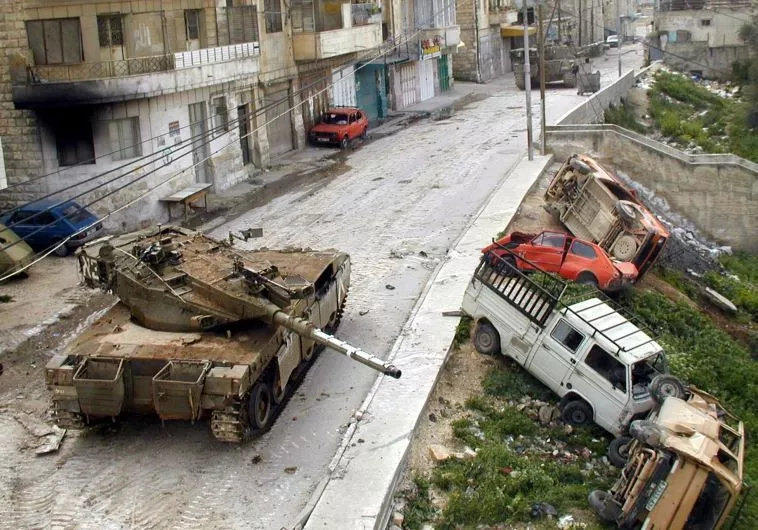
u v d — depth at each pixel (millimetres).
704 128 51469
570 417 16812
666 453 13648
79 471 14094
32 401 16469
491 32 65812
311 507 12859
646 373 16422
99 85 26234
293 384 16547
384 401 15898
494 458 14992
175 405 13805
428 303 20234
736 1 64125
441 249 24500
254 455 14344
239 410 13859
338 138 39344
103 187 27281
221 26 32281
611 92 47188
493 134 41188
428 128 44469
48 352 18625
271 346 14859
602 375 16328
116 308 16625
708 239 34562
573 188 26781
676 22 64688
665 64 65000
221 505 13094
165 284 15461
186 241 17797
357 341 18625
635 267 23438
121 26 28562
